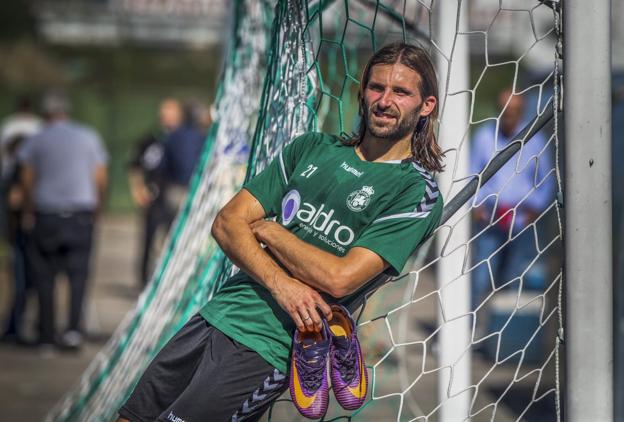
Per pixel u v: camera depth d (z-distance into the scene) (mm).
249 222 9594
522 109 23516
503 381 21672
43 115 25953
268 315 9391
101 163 26000
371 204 9172
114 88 74312
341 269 8852
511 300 23953
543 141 23219
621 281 17266
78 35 76750
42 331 25781
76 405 16594
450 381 10914
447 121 15500
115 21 76562
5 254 40844
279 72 11445
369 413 18484
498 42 56812
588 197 9391
